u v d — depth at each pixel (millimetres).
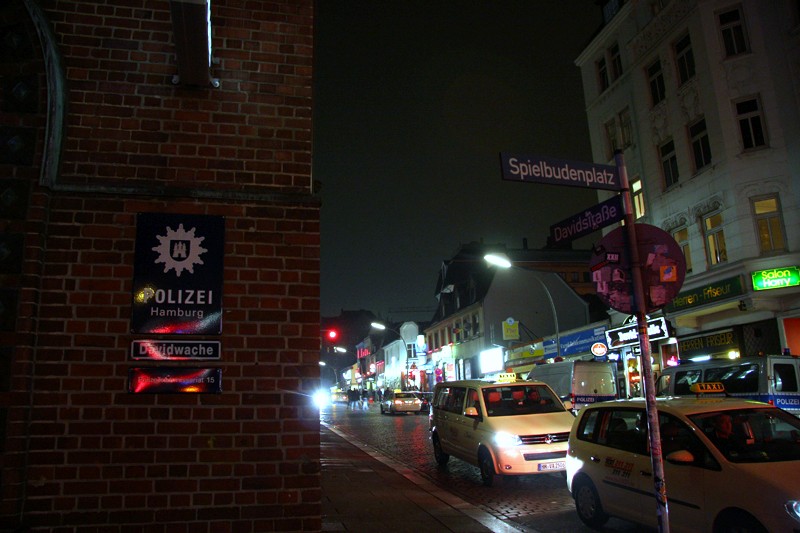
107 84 4715
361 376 83562
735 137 19219
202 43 4320
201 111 4816
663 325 18250
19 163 4430
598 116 26469
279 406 4414
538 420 10414
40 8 4668
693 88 20750
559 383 19125
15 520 3936
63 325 4266
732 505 5262
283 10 5133
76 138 4594
